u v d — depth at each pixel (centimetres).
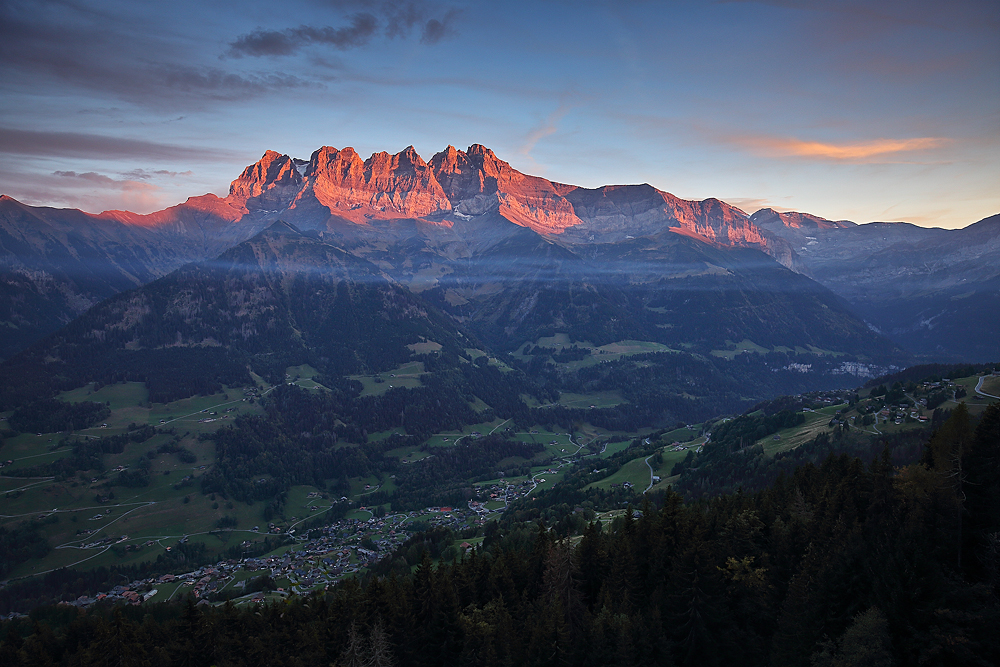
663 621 8619
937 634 6081
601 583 10062
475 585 10769
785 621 7562
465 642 9100
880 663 6272
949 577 6900
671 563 9544
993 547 6756
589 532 10775
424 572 10219
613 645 8269
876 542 7825
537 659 8450
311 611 11875
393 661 9194
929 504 7900
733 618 8381
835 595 7394
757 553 9350
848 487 9756
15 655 11275
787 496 10894
